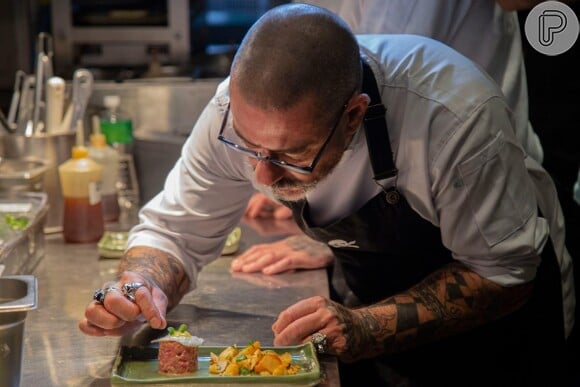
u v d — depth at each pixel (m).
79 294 2.01
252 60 1.45
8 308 1.33
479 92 1.69
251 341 1.73
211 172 1.86
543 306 1.96
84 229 2.42
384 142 1.67
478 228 1.71
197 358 1.59
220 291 2.04
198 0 3.79
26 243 2.10
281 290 2.04
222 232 1.95
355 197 1.77
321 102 1.46
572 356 2.31
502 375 1.98
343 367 2.04
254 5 4.02
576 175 2.77
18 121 2.63
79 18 3.55
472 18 2.12
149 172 3.12
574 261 2.28
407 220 1.77
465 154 1.66
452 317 1.75
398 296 1.77
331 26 1.49
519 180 1.74
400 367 2.01
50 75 2.64
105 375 1.58
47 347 1.70
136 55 3.62
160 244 1.88
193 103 3.32
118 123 2.95
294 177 1.54
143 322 1.75
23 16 3.44
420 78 1.70
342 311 1.68
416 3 2.09
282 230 2.57
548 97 2.76
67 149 2.52
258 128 1.46
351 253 1.95
